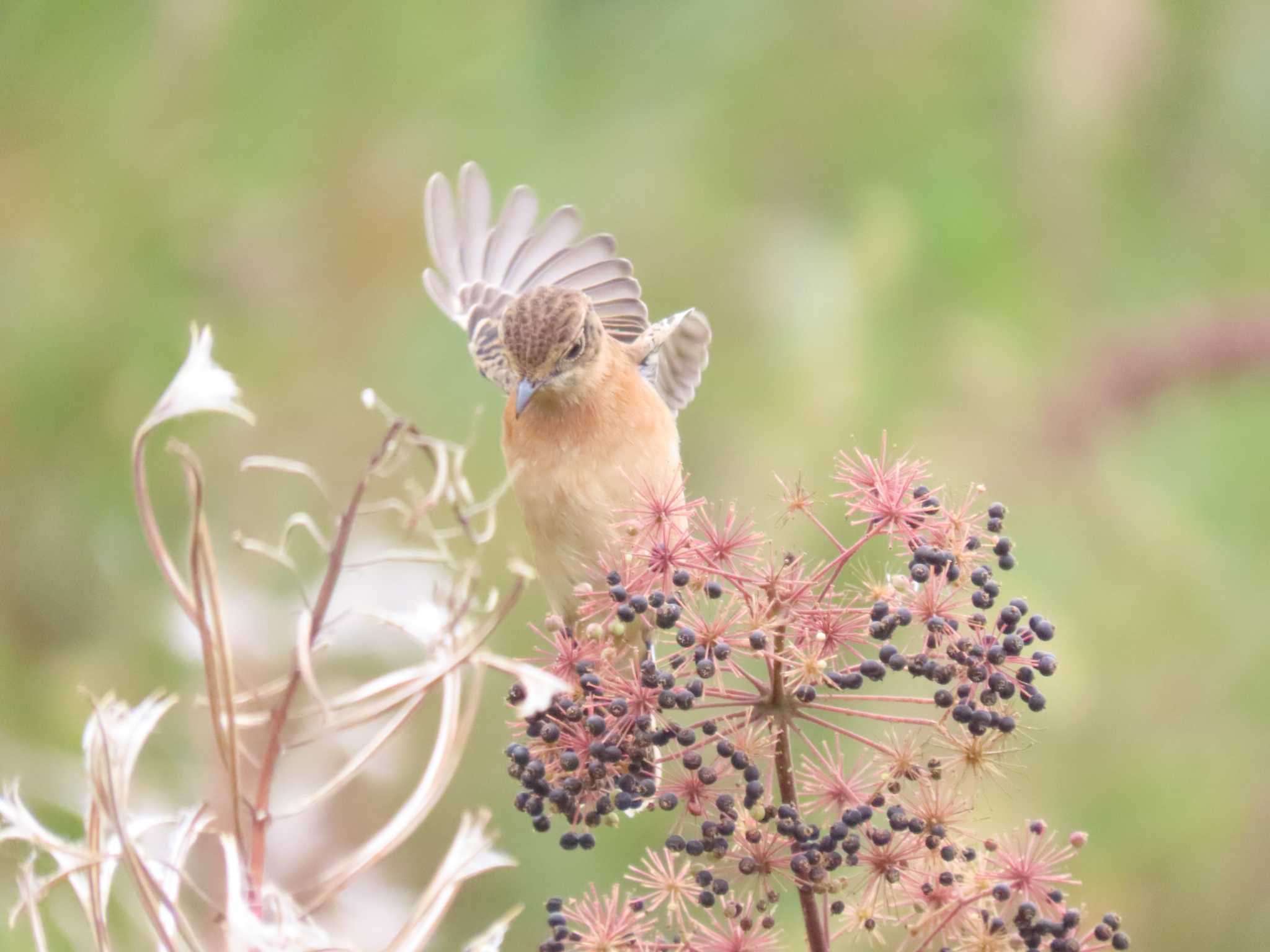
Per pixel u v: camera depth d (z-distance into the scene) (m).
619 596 6.67
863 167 13.07
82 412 12.00
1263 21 13.20
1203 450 12.22
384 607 10.70
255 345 12.41
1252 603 11.70
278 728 6.57
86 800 7.48
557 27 13.50
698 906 6.52
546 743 6.62
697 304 12.69
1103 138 12.88
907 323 12.31
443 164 12.95
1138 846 11.20
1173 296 12.91
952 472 11.72
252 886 6.50
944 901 6.36
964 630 6.56
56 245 12.18
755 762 6.50
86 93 12.45
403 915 9.95
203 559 6.43
